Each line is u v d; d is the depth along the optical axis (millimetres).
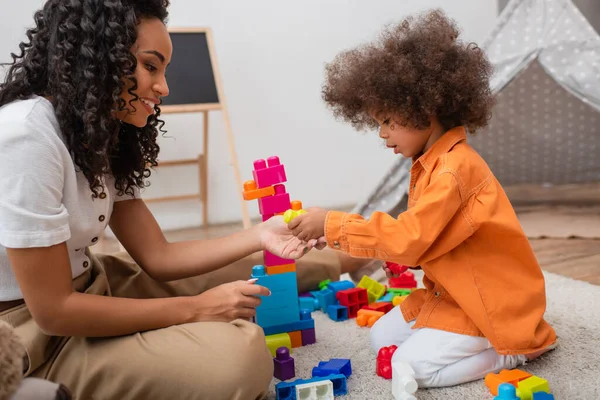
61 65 812
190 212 2695
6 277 853
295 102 2787
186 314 905
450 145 999
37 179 775
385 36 1090
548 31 1809
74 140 845
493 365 980
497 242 967
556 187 2709
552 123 2332
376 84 1000
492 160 2523
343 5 2793
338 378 948
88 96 809
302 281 1423
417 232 915
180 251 1103
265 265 1156
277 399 913
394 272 1325
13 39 2334
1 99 866
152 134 1037
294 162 2832
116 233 1096
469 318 977
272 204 1149
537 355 1032
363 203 1878
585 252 1730
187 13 2574
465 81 1006
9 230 759
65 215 803
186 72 2361
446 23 1078
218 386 793
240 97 2703
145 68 868
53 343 881
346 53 1124
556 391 913
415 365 954
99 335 844
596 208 2252
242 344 826
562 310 1259
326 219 991
